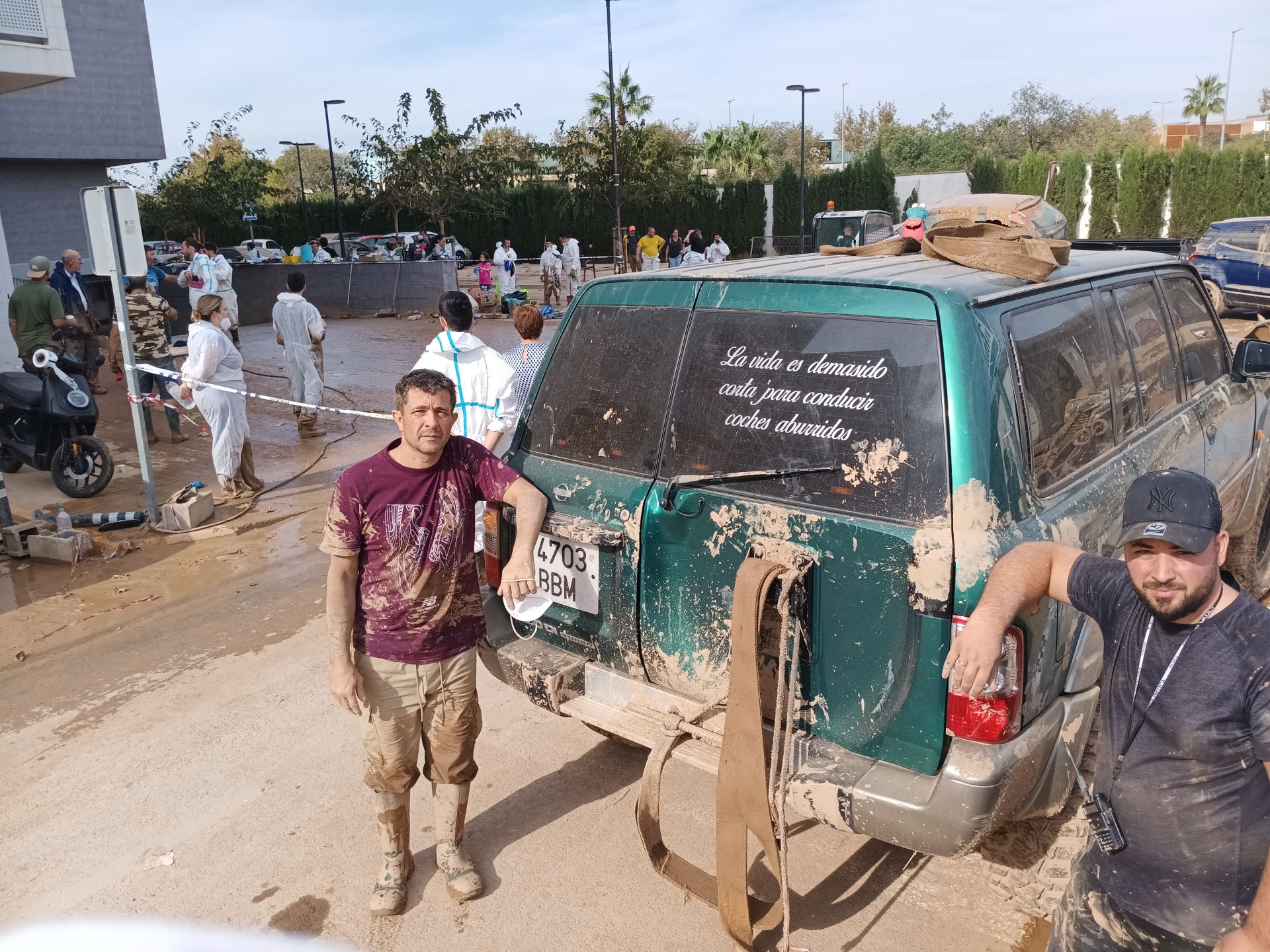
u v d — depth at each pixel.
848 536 2.52
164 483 8.42
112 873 3.37
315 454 9.47
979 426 2.43
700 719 2.88
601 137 36.38
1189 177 39.66
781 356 2.78
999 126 68.75
